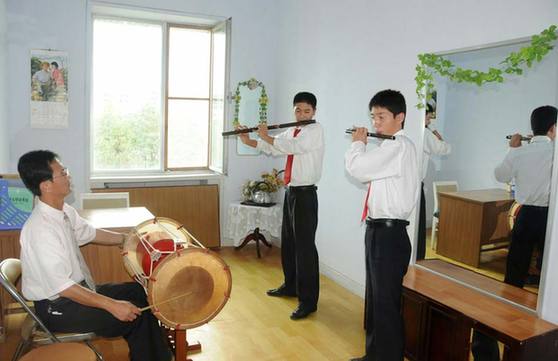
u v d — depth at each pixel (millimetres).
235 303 3465
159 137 4926
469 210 2635
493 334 2096
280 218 4723
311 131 3168
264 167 5121
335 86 3918
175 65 4910
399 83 3189
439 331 2447
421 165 2973
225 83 4766
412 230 3023
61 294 1886
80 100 4293
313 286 3250
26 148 4160
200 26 4949
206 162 5195
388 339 2359
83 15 4207
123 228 2725
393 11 3219
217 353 2705
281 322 3150
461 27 2684
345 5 3742
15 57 4039
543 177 2236
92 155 4672
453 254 2746
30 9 4039
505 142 2430
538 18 2254
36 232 1923
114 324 2018
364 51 3539
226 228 5008
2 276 1828
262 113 4730
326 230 4137
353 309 3410
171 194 4742
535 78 2268
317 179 3248
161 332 2182
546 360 2076
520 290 2354
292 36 4613
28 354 1720
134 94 4770
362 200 3623
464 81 2646
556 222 2176
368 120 3518
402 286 2516
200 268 1901
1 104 3809
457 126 2705
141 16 4598
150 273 1952
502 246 2457
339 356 2705
